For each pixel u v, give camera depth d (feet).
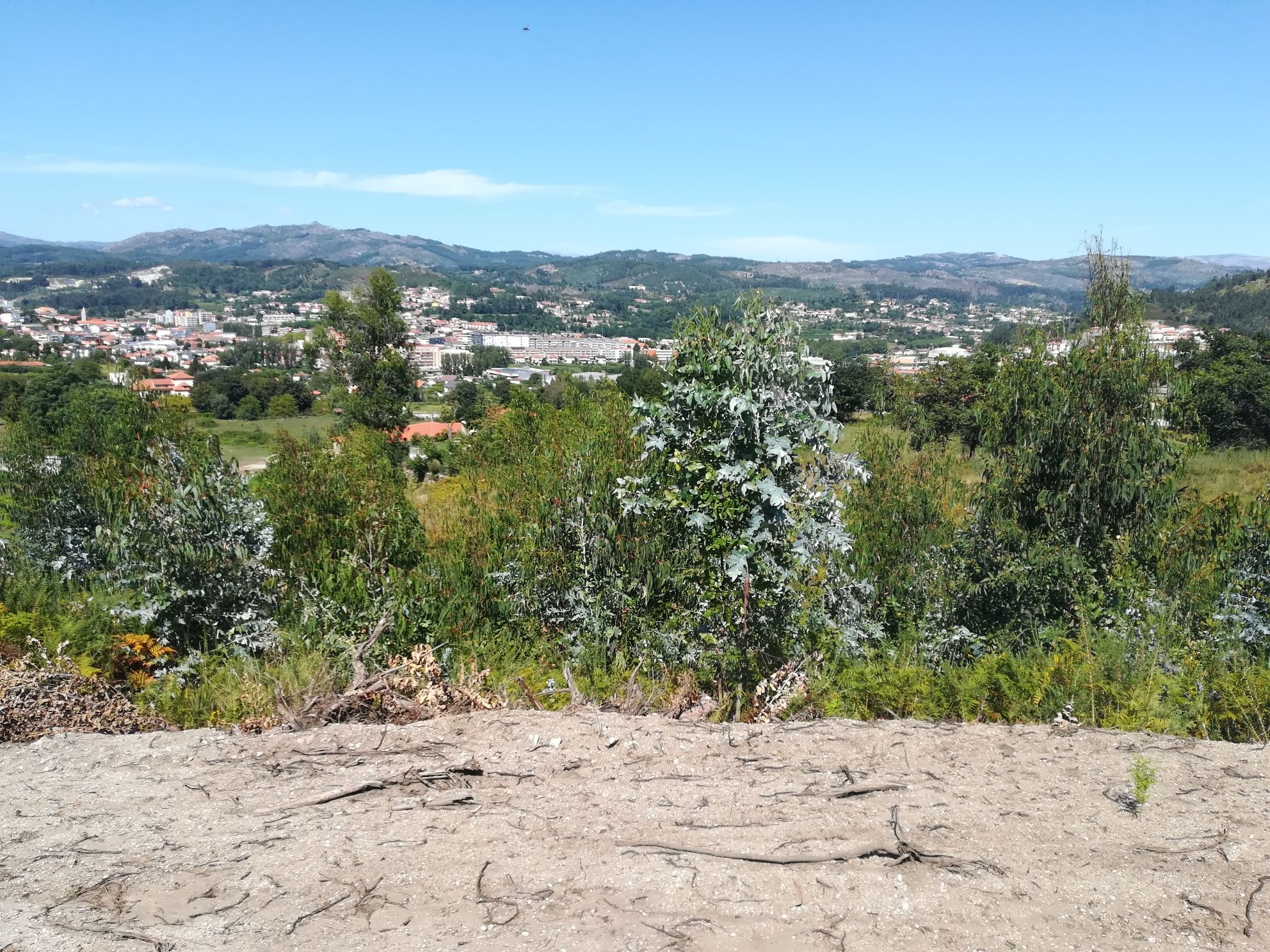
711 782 11.03
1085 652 16.61
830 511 16.08
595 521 21.38
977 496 22.21
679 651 17.84
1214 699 15.24
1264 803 10.31
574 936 7.93
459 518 25.98
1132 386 20.43
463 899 8.58
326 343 117.29
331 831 10.05
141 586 20.99
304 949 7.86
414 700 15.48
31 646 19.11
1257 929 7.92
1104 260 21.54
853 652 18.21
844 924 8.04
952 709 15.69
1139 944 7.73
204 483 21.26
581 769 11.55
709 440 15.76
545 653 20.86
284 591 21.84
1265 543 19.83
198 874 9.18
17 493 27.99
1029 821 9.89
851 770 11.37
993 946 7.74
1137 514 20.62
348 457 27.02
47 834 10.16
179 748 12.79
